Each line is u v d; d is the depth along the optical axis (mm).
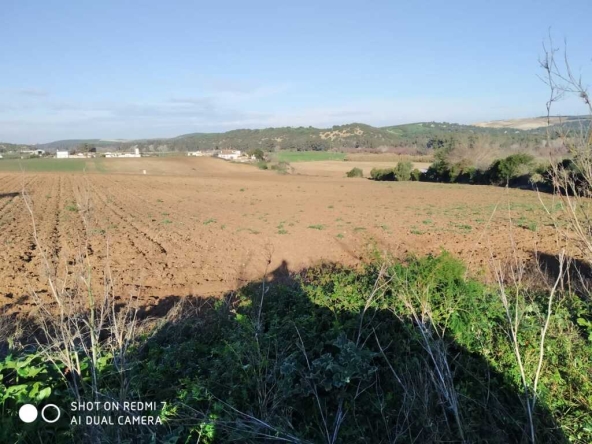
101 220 17297
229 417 3146
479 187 36531
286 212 20906
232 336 4184
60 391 3379
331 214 20000
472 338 3967
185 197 28828
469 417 3191
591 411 3271
